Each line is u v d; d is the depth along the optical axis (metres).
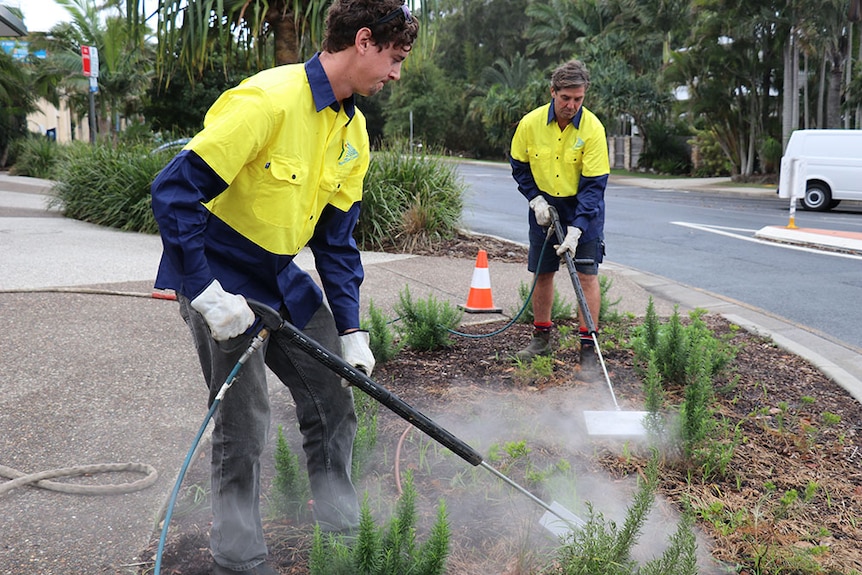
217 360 2.30
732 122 30.33
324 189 2.40
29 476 2.99
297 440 3.61
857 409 4.26
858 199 18.02
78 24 26.67
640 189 25.91
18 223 10.50
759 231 12.79
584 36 45.72
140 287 6.44
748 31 25.97
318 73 2.26
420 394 4.30
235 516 2.38
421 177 10.05
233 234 2.30
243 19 9.32
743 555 2.78
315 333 2.54
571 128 4.67
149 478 3.06
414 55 9.70
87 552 2.61
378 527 2.52
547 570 2.58
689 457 3.42
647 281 8.33
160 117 20.80
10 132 26.44
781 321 6.50
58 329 5.05
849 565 2.71
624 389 4.43
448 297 6.82
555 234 4.75
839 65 27.53
